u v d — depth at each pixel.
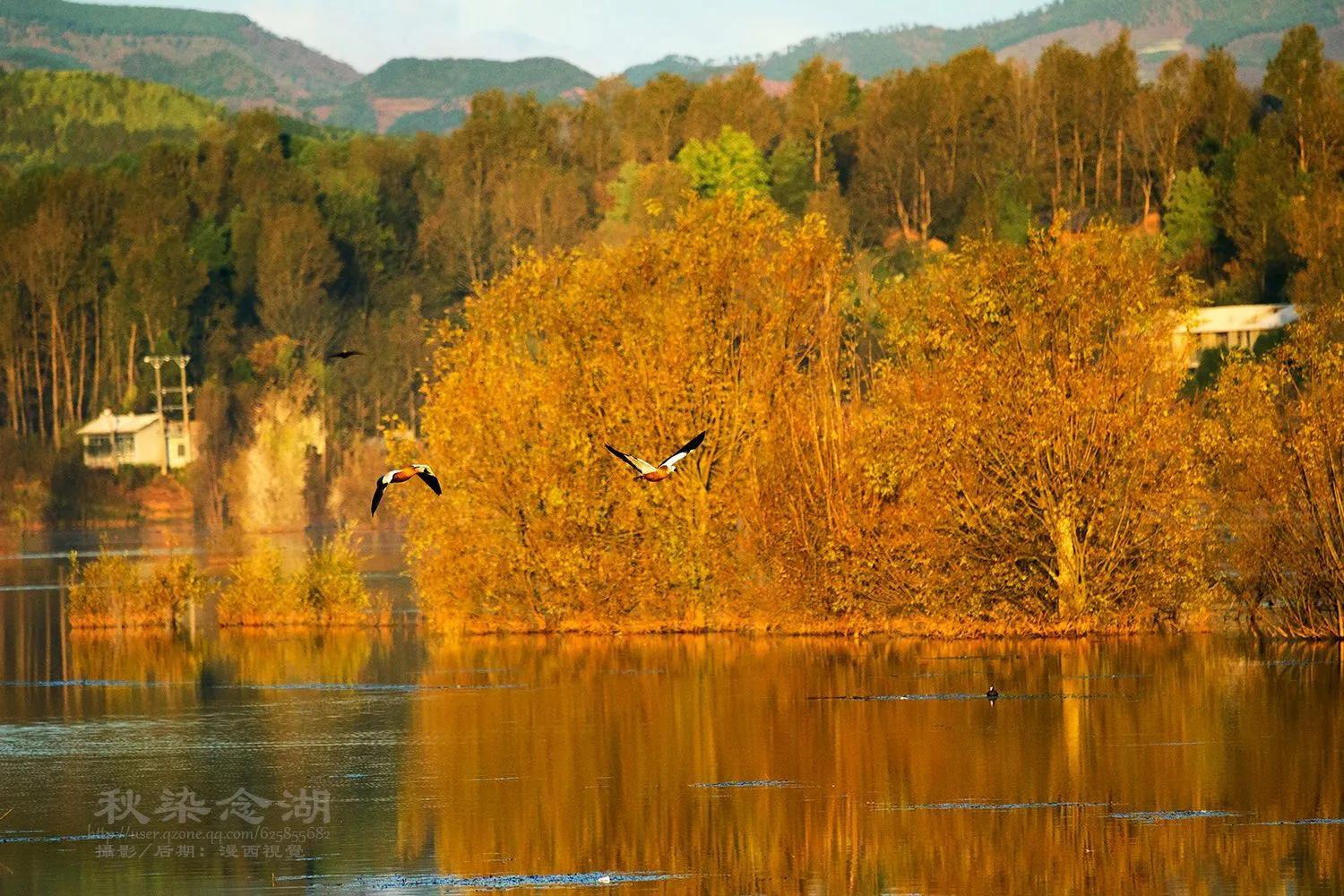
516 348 62.03
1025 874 28.70
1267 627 55.69
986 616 57.41
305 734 42.62
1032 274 56.22
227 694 49.91
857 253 149.00
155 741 42.06
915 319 58.53
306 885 29.14
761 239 61.00
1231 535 56.28
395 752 40.03
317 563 68.88
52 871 30.25
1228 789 34.00
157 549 123.88
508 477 60.44
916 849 30.39
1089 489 55.09
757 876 29.08
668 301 60.59
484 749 40.09
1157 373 55.69
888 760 37.62
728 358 60.41
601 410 59.97
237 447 164.38
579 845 31.27
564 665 53.91
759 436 59.62
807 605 59.16
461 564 61.38
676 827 32.31
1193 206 163.75
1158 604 56.06
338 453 160.25
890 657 53.59
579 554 59.47
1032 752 38.06
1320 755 36.88
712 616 61.00
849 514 57.75
